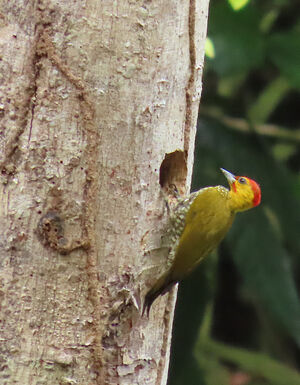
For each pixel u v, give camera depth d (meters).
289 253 18.09
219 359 20.36
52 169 10.37
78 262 10.45
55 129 10.37
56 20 10.31
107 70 10.48
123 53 10.55
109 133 10.55
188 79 11.40
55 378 10.46
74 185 10.41
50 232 10.34
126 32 10.55
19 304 10.38
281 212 15.46
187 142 11.53
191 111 11.49
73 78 10.35
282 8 19.31
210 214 12.27
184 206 11.98
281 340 21.12
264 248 14.98
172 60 11.07
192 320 15.59
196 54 11.44
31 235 10.37
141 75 10.73
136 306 10.83
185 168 11.82
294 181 15.63
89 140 10.43
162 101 11.03
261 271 14.91
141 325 11.00
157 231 11.11
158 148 11.05
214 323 21.56
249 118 16.66
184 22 11.16
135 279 10.88
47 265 10.38
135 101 10.70
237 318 21.53
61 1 10.30
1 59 10.36
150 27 10.75
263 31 15.91
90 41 10.39
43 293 10.40
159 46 10.88
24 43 10.34
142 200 10.88
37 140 10.36
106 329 10.63
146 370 11.14
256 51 15.66
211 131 15.53
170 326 11.54
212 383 18.72
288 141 19.25
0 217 10.38
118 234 10.70
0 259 10.38
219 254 16.84
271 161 15.67
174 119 11.27
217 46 15.59
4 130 10.37
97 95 10.45
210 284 16.55
